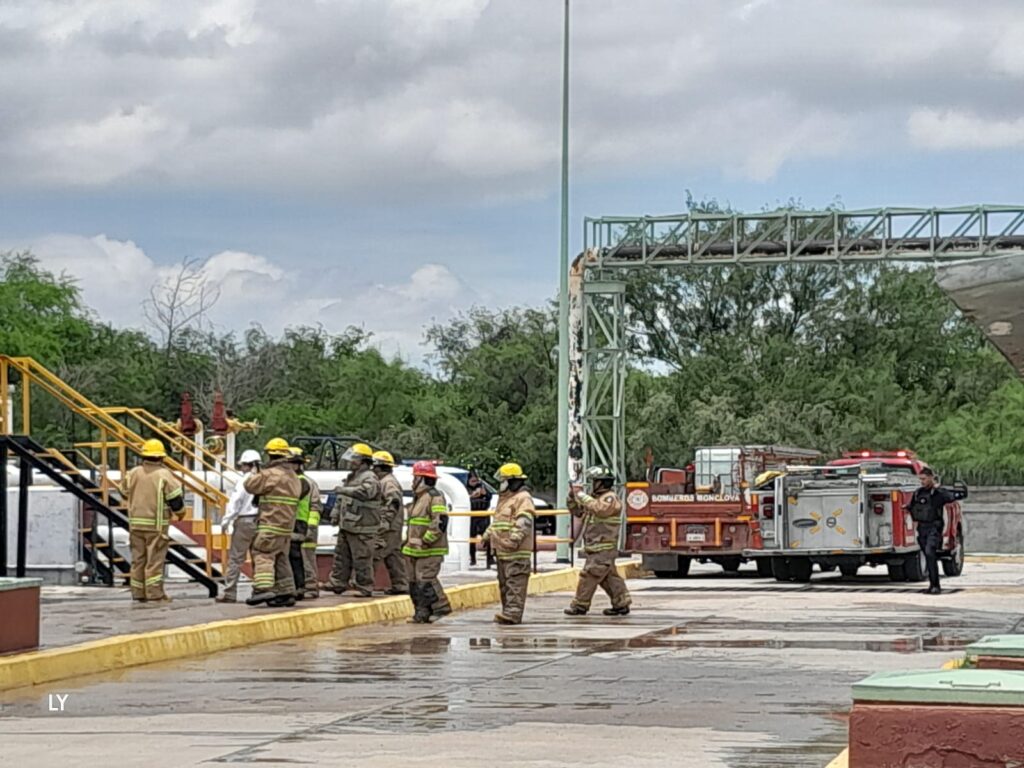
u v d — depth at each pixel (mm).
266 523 19281
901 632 18312
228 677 13680
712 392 69562
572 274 38031
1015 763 5613
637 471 64812
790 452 35281
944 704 5742
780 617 20797
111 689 12844
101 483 24859
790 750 9438
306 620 18156
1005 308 5793
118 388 68688
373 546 21359
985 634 18047
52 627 16359
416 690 12586
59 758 9211
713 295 75125
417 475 19906
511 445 68875
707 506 31359
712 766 8844
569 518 35344
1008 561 41625
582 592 21016
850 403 68750
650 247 37906
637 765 8867
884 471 30844
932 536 26031
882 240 36656
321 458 38031
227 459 30203
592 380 39094
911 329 73188
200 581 21953
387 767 8797
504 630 18703
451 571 30750
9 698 12234
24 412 24359
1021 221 35938
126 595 22422
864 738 5777
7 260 74250
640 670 14086
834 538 28922
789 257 37188
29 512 25469
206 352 76500
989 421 66250
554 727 10438
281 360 78375
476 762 8969
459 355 81375
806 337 74500
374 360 75188
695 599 24766
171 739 9953
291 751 9406
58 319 72812
